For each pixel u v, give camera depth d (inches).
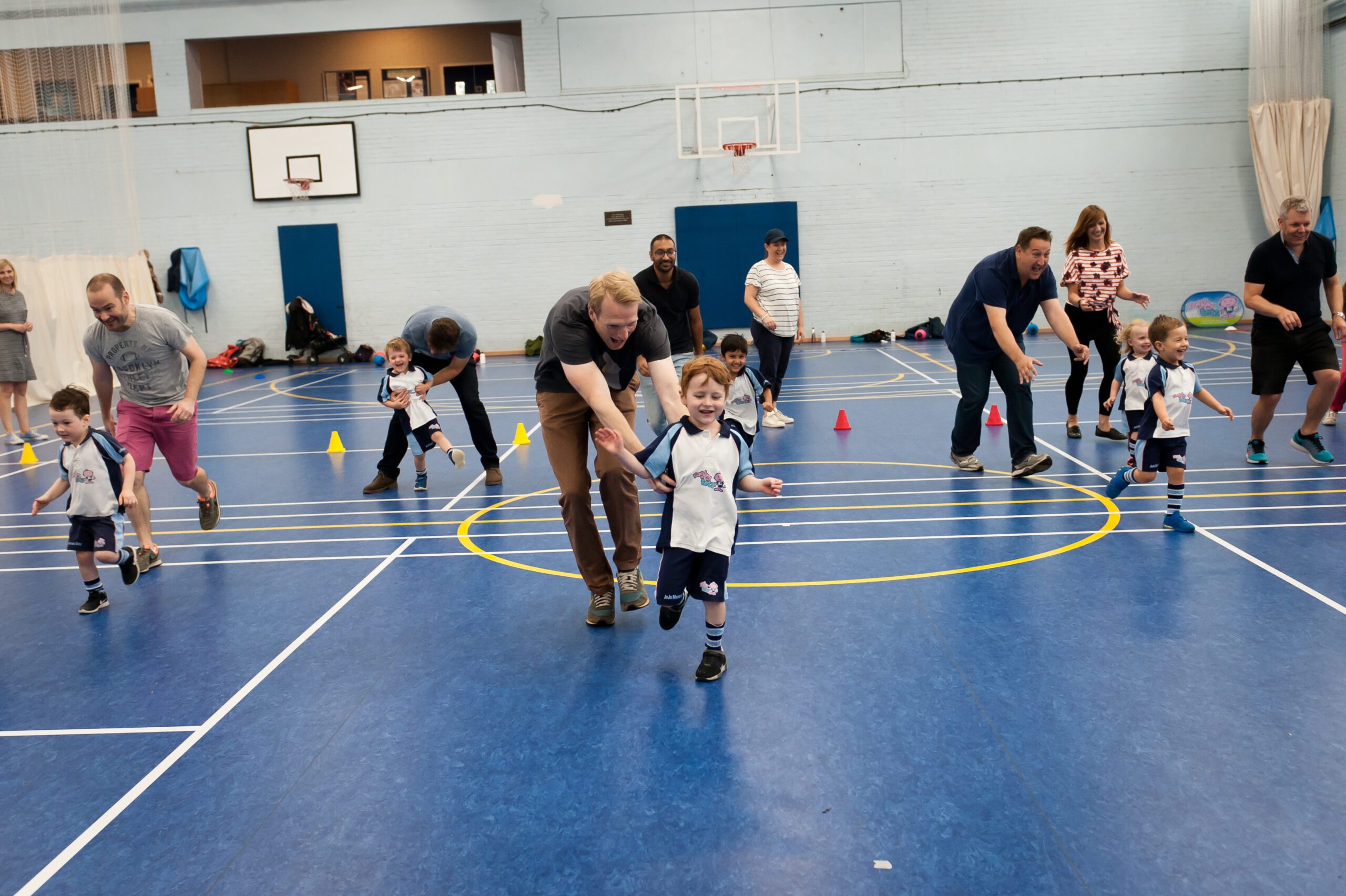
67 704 140.2
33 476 315.0
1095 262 299.0
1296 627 150.3
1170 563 183.6
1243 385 409.4
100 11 551.8
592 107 687.7
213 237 709.3
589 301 144.9
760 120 685.3
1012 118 679.7
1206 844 97.1
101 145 556.7
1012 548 197.5
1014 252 242.7
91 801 112.8
